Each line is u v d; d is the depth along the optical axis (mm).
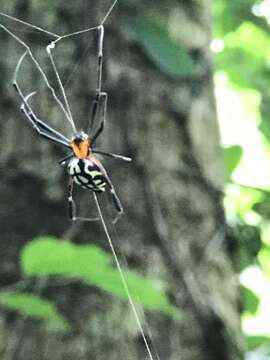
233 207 1043
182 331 953
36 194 950
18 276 936
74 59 968
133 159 965
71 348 933
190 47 991
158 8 980
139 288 836
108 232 951
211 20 1012
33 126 939
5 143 954
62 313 932
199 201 978
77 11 972
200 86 990
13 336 930
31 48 967
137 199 961
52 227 947
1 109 958
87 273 833
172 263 959
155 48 937
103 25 971
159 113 974
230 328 970
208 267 972
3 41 966
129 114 968
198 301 961
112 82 968
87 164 924
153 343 944
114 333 938
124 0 972
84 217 951
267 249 1066
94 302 936
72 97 965
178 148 977
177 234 966
